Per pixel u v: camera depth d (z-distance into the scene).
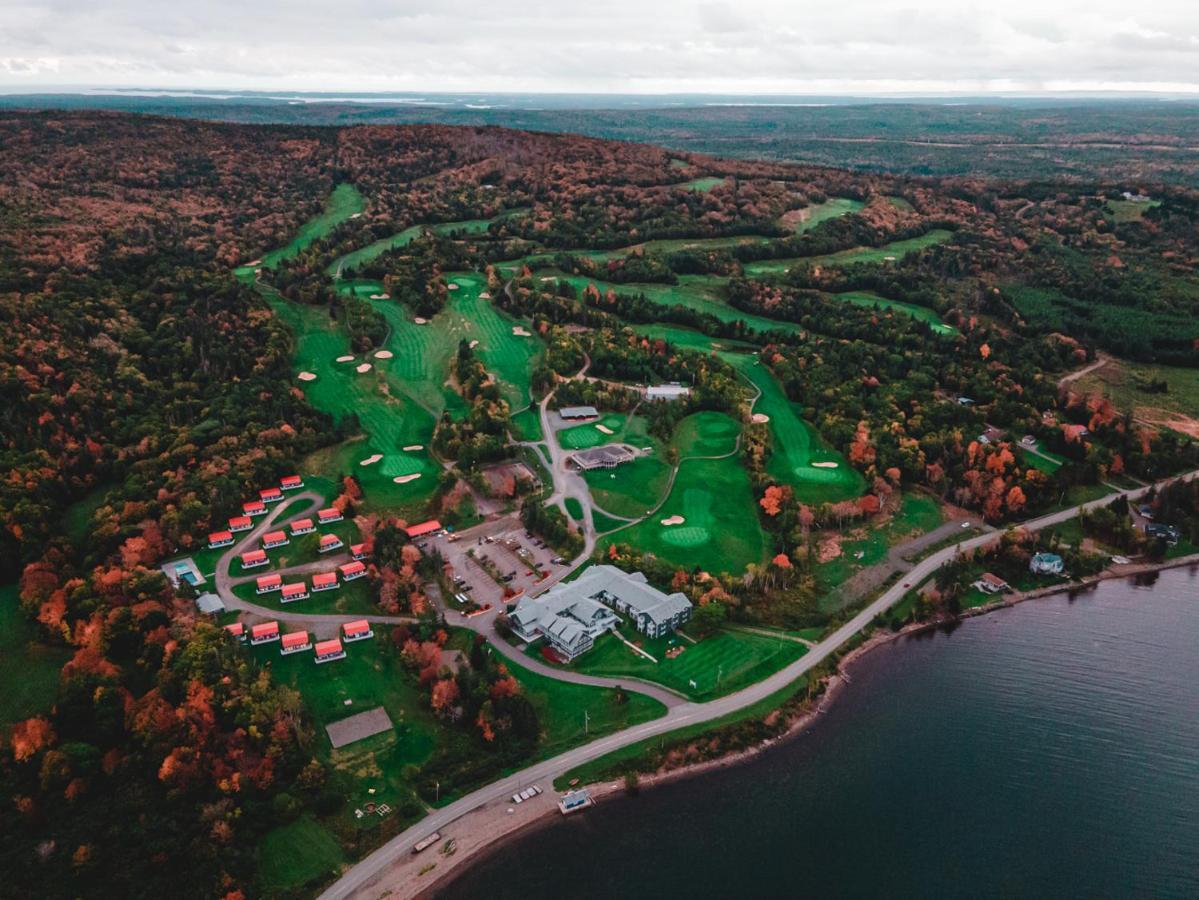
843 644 167.62
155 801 122.25
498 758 136.50
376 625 167.00
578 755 138.12
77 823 118.62
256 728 132.38
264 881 114.94
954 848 122.69
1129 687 157.88
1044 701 154.12
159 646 149.00
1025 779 136.00
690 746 139.88
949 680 159.62
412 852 120.19
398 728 142.12
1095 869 119.69
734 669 158.75
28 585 164.25
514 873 118.12
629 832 124.94
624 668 158.25
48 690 144.38
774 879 117.12
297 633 160.75
